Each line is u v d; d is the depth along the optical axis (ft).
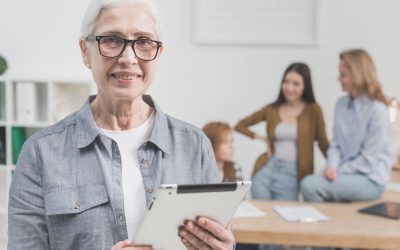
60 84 11.94
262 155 11.07
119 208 3.35
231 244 3.23
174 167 3.57
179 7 11.80
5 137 11.80
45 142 3.41
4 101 11.73
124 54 3.15
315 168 11.72
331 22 11.54
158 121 3.60
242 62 11.84
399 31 11.35
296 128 10.55
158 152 3.54
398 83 11.44
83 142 3.41
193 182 3.61
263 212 8.05
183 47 11.91
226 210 3.18
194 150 3.68
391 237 6.65
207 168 3.71
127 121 3.58
